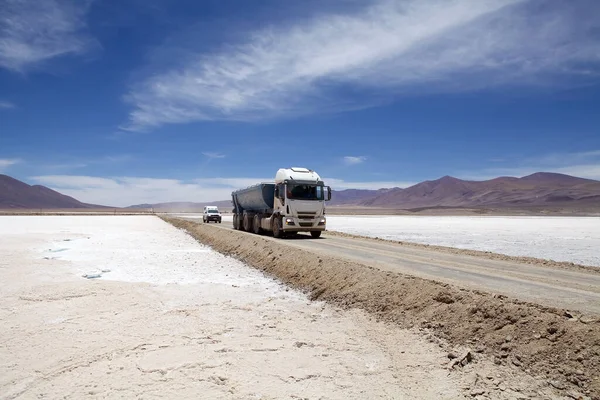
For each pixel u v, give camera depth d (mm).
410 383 6215
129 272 16531
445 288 9641
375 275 12039
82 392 5832
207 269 18031
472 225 58875
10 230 40344
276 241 22531
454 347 7578
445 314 8750
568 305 8250
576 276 12758
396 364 6961
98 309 10555
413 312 9383
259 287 14180
